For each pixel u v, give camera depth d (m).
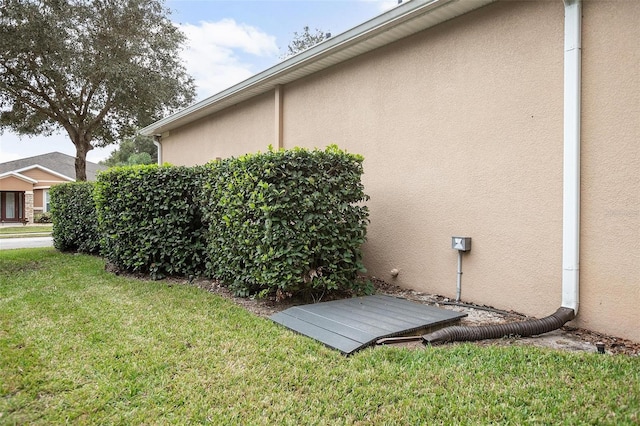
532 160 3.78
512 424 2.04
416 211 4.90
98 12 14.09
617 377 2.46
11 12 11.98
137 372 2.69
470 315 3.94
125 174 6.13
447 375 2.58
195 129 10.41
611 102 3.23
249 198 4.49
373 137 5.45
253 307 4.34
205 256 5.90
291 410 2.24
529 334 3.29
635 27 3.11
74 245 9.54
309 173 4.42
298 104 6.78
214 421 2.15
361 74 5.62
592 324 3.37
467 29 4.34
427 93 4.76
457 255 4.45
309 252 4.30
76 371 2.70
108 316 3.92
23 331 3.50
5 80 13.62
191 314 4.00
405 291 4.95
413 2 4.26
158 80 14.95
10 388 2.46
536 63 3.75
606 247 3.27
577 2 3.38
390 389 2.43
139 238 5.92
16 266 7.25
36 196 28.39
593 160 3.34
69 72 13.62
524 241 3.84
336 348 3.06
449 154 4.52
